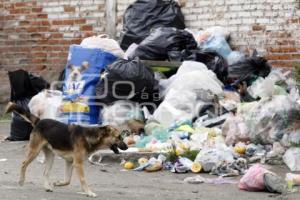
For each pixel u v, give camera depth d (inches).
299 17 527.5
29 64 634.2
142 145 426.0
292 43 530.9
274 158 390.0
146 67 475.8
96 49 491.8
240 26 548.7
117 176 369.1
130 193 320.5
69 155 319.0
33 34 631.2
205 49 518.3
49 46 625.6
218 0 556.4
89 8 608.4
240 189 334.6
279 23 534.9
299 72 463.5
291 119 398.3
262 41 541.3
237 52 522.3
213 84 470.6
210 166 376.8
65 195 310.8
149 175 373.1
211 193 325.4
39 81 509.0
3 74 642.8
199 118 454.0
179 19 554.9
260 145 405.7
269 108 402.6
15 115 487.8
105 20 602.5
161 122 453.4
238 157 392.2
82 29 612.1
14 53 639.1
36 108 480.7
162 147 406.9
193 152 394.9
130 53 514.3
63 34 619.8
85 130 318.3
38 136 327.0
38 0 627.5
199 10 563.8
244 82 498.9
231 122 414.6
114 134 325.1
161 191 328.5
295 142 391.9
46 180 325.7
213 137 420.8
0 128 556.7
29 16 631.8
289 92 475.8
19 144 475.2
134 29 545.0
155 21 547.2
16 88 498.9
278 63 535.8
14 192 312.2
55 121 327.3
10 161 410.9
